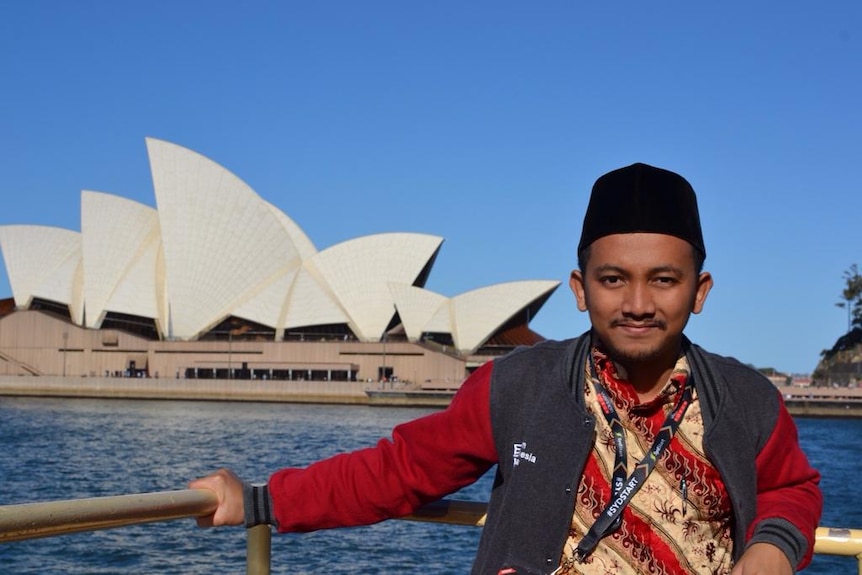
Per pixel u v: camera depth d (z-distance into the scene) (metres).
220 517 2.22
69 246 73.31
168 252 66.38
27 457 28.72
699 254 2.08
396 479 2.19
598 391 2.09
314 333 73.56
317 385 71.38
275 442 35.72
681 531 2.00
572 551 2.02
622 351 2.05
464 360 71.00
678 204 2.04
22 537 1.84
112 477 24.28
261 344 72.62
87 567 11.97
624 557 1.99
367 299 71.88
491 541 2.09
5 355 74.00
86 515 1.93
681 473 2.01
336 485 2.21
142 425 44.94
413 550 13.16
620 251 2.02
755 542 1.96
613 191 2.06
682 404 2.05
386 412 62.06
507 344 72.50
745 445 2.03
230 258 67.19
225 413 58.19
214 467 26.77
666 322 2.03
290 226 73.25
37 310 74.00
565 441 2.04
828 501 22.19
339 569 11.95
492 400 2.14
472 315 70.75
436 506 2.42
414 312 71.56
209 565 12.21
